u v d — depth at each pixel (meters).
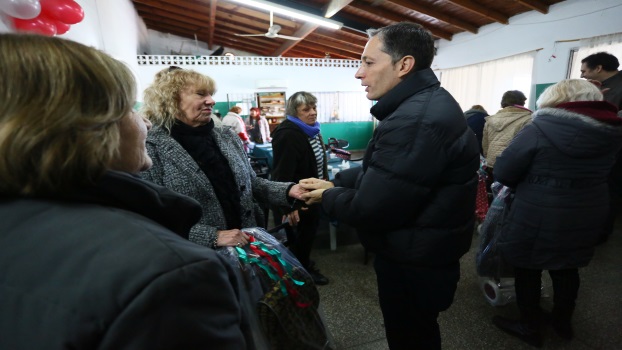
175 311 0.29
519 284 1.42
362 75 0.98
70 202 0.34
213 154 1.05
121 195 0.37
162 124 1.00
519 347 1.45
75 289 0.28
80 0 2.77
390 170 0.83
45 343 0.28
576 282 1.37
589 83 1.18
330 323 1.66
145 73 6.23
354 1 5.05
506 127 2.50
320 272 2.19
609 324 1.57
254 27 7.46
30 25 1.54
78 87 0.32
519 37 5.02
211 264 0.33
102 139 0.34
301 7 4.36
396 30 0.89
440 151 0.81
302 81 7.30
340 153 2.73
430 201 0.90
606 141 1.12
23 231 0.31
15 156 0.30
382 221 0.88
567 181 1.20
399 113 0.85
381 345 1.50
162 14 6.93
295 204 1.23
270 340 0.80
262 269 0.89
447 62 6.61
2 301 0.30
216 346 0.32
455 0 4.51
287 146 1.74
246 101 6.92
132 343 0.27
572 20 4.24
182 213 0.45
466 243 0.98
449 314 1.70
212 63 6.66
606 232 2.41
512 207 1.36
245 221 1.14
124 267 0.29
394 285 1.03
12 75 0.30
